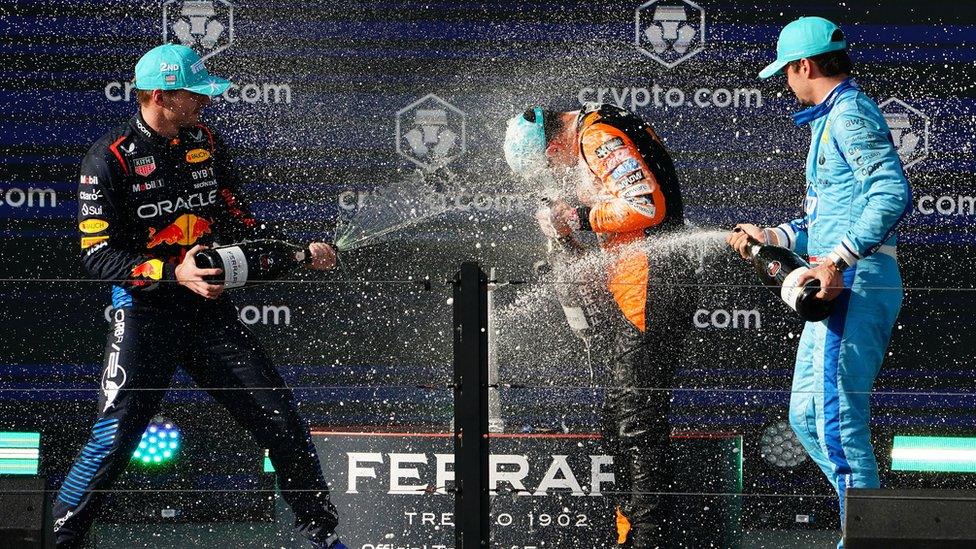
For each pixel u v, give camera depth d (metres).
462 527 11.56
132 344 13.86
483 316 11.51
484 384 11.54
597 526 14.73
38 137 15.95
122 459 13.85
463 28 16.12
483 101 16.22
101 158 13.73
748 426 16.25
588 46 16.08
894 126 15.84
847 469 12.93
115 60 15.92
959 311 15.91
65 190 16.03
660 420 14.66
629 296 14.70
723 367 16.25
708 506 14.68
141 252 14.12
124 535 15.94
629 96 16.12
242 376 14.15
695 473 14.71
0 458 16.23
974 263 15.89
